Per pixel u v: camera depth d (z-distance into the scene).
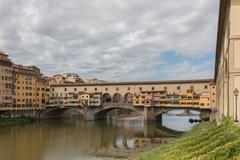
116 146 83.88
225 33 46.25
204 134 41.25
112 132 116.62
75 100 184.12
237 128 31.56
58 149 79.25
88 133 113.44
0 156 69.62
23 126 137.25
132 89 180.00
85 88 192.25
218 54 77.62
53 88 197.75
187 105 157.00
